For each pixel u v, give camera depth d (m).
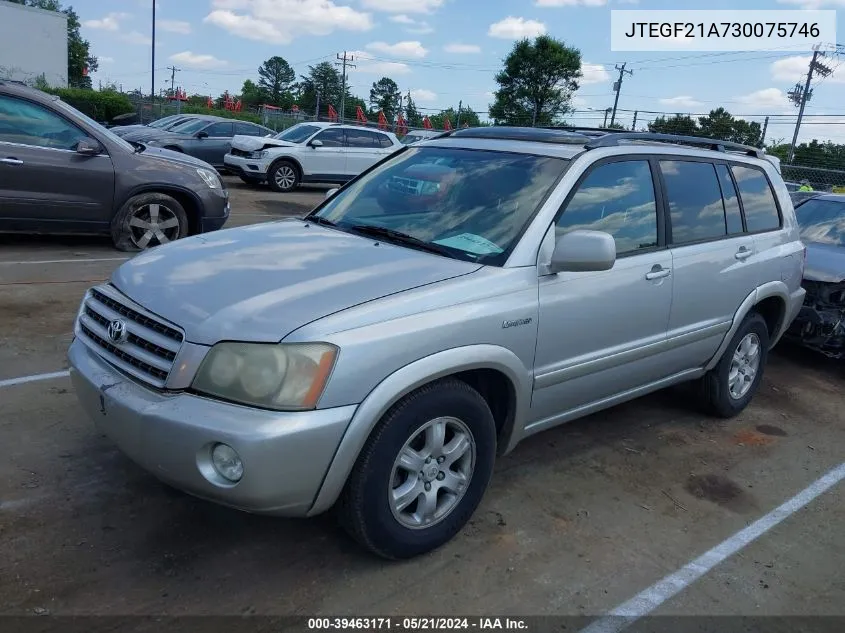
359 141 18.41
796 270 5.39
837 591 3.29
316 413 2.67
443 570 3.17
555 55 42.25
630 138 4.19
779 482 4.34
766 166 5.35
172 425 2.67
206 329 2.75
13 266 7.56
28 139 7.87
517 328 3.30
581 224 3.72
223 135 19.17
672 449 4.65
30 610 2.71
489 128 4.54
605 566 3.31
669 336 4.29
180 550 3.15
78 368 3.13
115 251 8.62
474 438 3.26
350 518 2.95
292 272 3.15
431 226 3.71
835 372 6.70
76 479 3.61
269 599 2.89
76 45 77.19
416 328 2.92
